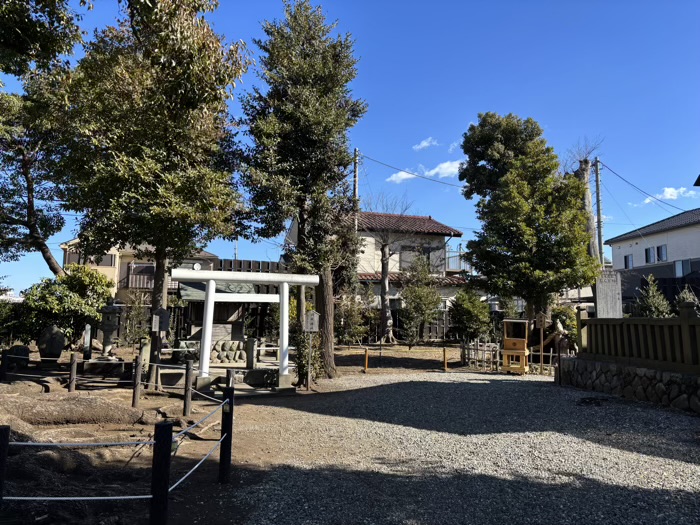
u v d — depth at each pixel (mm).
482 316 23172
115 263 29688
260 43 13672
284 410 8820
